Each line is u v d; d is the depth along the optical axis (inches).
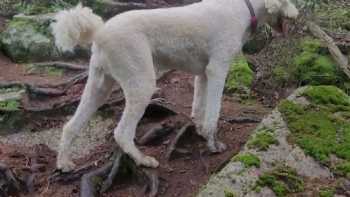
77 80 170.4
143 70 128.5
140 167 132.4
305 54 168.7
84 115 133.1
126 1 224.4
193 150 138.3
